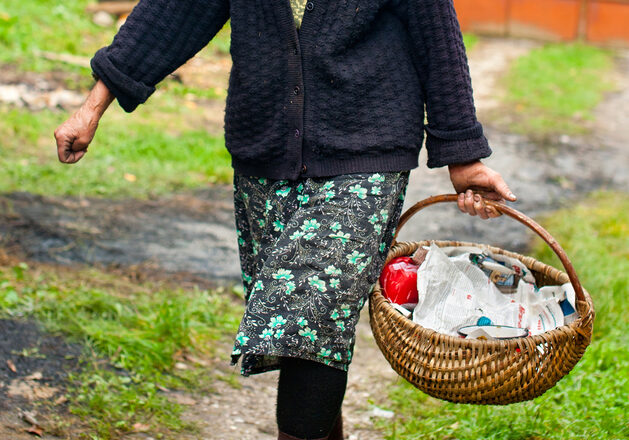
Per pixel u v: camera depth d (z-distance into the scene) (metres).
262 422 3.29
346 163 2.19
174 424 3.12
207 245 5.49
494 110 11.19
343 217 2.14
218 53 9.01
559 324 2.21
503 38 17.17
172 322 3.79
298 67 2.17
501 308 2.31
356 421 3.36
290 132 2.21
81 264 4.80
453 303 2.30
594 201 7.52
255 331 2.08
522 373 2.07
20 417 2.89
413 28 2.22
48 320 3.64
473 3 17.33
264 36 2.20
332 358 2.12
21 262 4.61
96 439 2.88
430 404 3.47
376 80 2.18
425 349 2.14
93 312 3.86
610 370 3.47
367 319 4.58
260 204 2.37
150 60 2.31
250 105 2.25
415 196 7.38
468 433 3.04
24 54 9.52
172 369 3.57
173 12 2.29
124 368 3.42
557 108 11.37
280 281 2.11
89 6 12.36
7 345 3.36
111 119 8.13
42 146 7.05
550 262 5.17
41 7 11.74
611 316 4.20
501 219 6.67
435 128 2.27
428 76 2.25
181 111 8.82
